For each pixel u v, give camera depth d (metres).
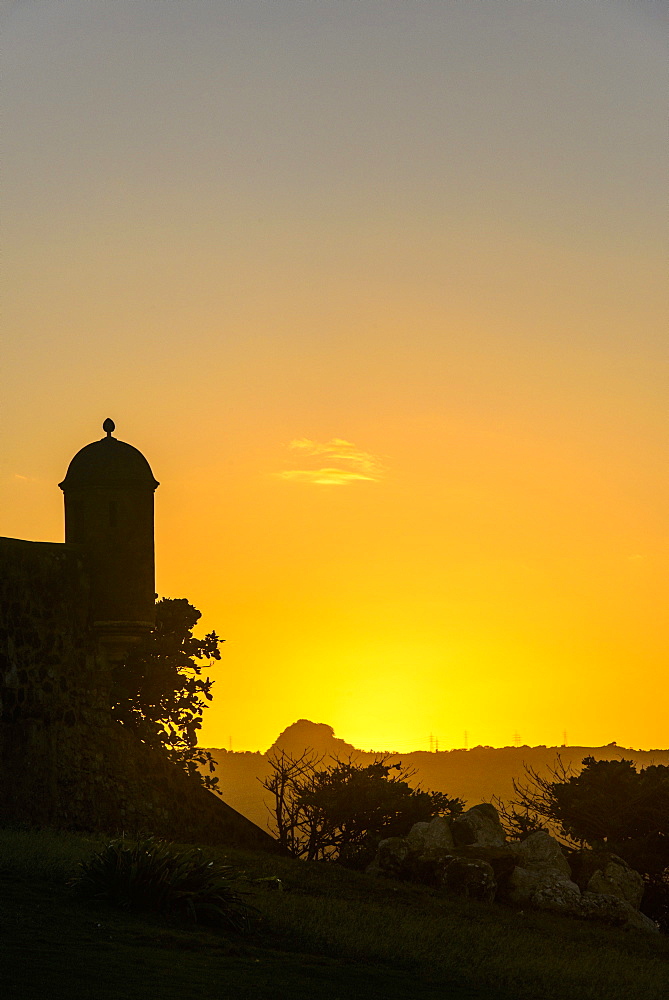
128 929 29.28
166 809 48.28
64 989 23.86
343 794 52.09
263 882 38.09
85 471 48.34
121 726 48.31
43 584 45.12
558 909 45.06
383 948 31.59
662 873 52.88
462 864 45.28
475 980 29.92
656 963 37.28
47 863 33.59
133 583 47.88
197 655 51.66
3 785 41.62
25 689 43.34
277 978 27.06
